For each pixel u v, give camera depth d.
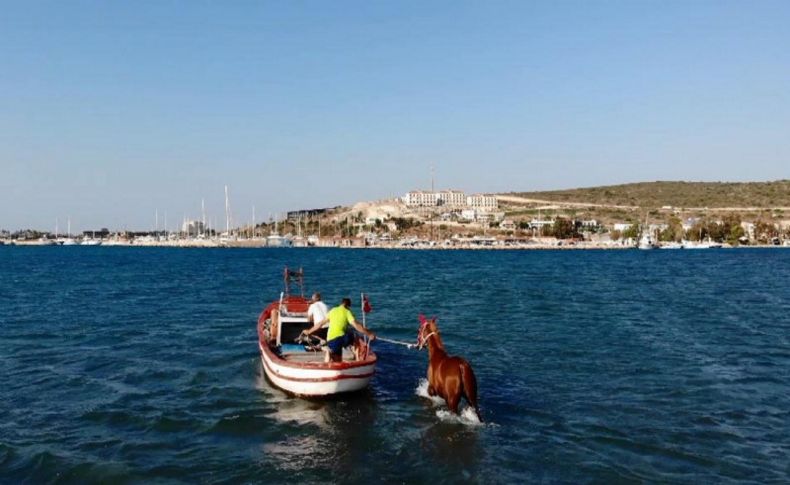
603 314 30.91
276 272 73.44
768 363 19.03
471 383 13.38
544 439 12.23
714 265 86.06
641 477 10.47
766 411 14.04
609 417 13.59
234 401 15.18
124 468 11.02
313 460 11.34
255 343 23.31
